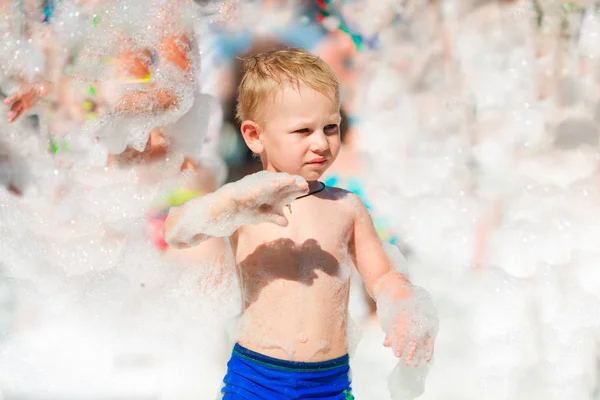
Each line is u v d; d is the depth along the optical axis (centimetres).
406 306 602
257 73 612
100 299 841
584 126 1113
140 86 876
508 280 951
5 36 899
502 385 819
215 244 753
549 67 1138
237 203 561
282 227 608
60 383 771
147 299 827
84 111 902
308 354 595
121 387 778
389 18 1221
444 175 1119
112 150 918
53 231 906
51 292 865
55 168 956
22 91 898
